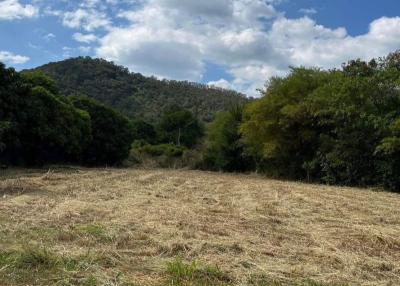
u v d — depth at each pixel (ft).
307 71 116.16
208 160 173.68
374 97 94.53
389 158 86.58
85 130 127.34
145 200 50.06
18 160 103.91
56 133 104.68
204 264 24.06
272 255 27.22
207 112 394.93
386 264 25.90
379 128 88.53
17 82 95.04
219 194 62.34
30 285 20.52
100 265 23.53
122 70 454.81
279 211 45.96
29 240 28.17
